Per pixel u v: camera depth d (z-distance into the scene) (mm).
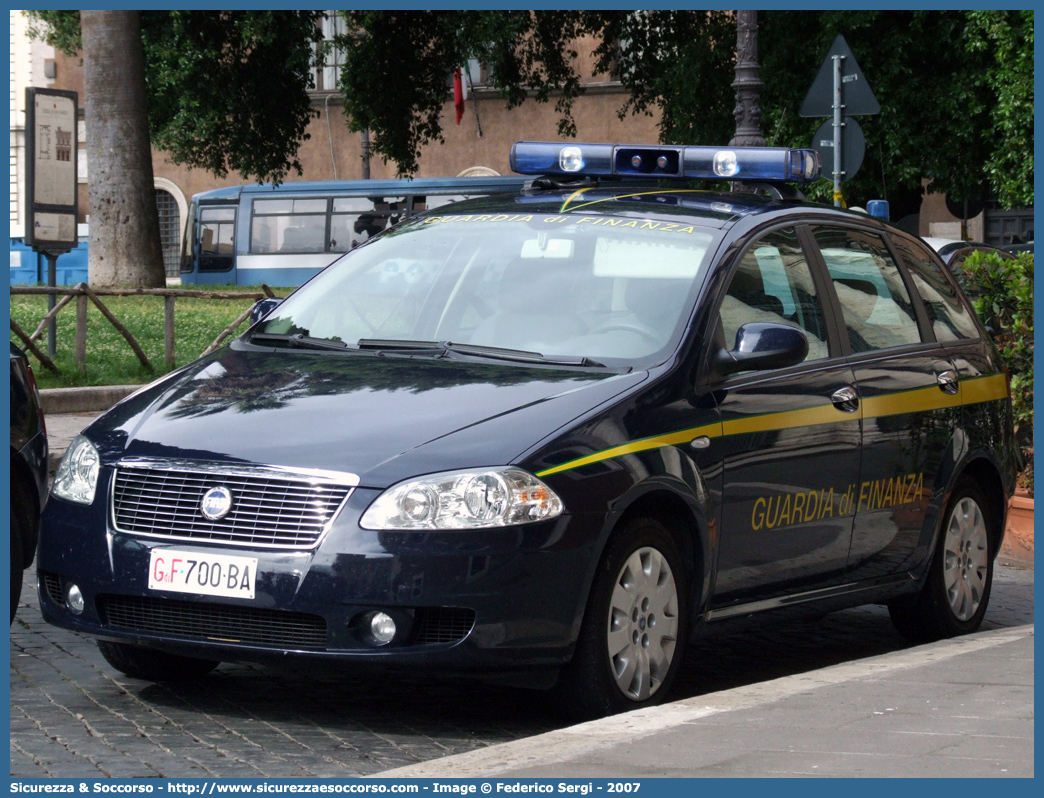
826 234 8016
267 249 46156
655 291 7004
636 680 6234
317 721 6281
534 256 7422
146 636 6051
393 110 35406
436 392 6352
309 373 6762
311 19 34469
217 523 5918
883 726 5270
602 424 6164
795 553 7180
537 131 51469
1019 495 11367
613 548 6082
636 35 35688
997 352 9234
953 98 29188
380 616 5699
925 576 8281
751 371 7023
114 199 31281
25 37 53562
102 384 19656
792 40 29781
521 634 5746
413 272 7609
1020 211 42219
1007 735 5109
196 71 34594
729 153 8258
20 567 7324
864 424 7613
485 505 5730
